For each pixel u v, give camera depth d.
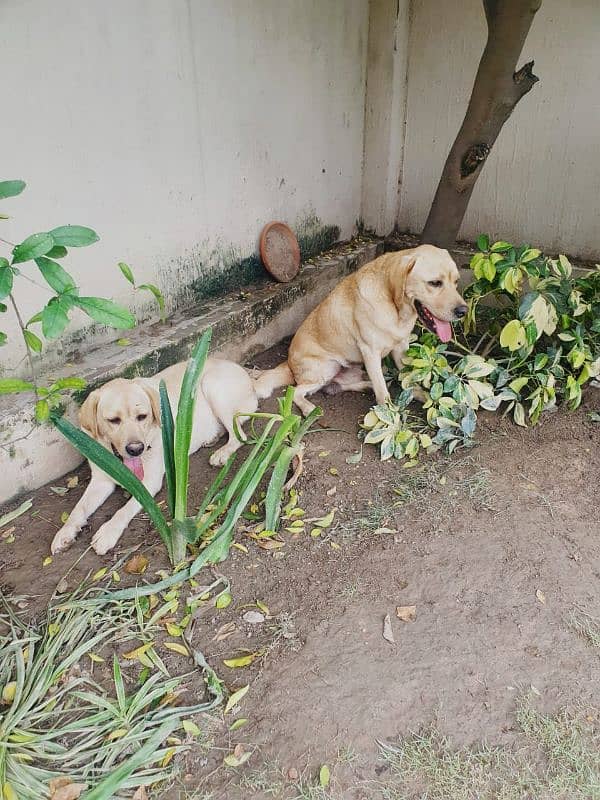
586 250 2.72
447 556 1.46
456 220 2.44
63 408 1.70
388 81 2.82
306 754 1.06
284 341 2.56
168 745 1.08
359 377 2.26
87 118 1.72
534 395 1.89
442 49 2.74
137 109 1.85
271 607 1.34
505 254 2.03
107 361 1.86
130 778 1.01
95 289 1.89
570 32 2.44
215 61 2.07
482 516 1.57
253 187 2.39
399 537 1.52
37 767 1.03
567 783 1.01
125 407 1.51
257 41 2.22
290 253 2.58
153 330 2.09
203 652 1.24
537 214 2.77
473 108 2.18
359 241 3.08
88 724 1.10
